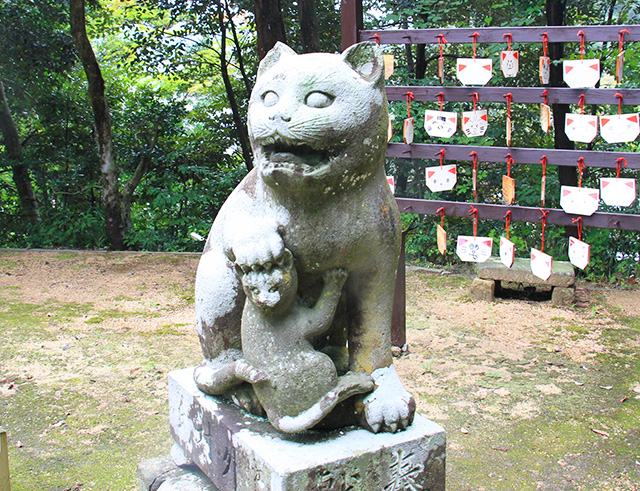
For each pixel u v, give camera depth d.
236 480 2.24
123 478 3.15
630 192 3.70
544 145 7.59
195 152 10.20
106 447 3.44
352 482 2.10
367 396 2.23
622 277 6.61
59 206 10.27
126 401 3.95
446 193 7.68
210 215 9.66
